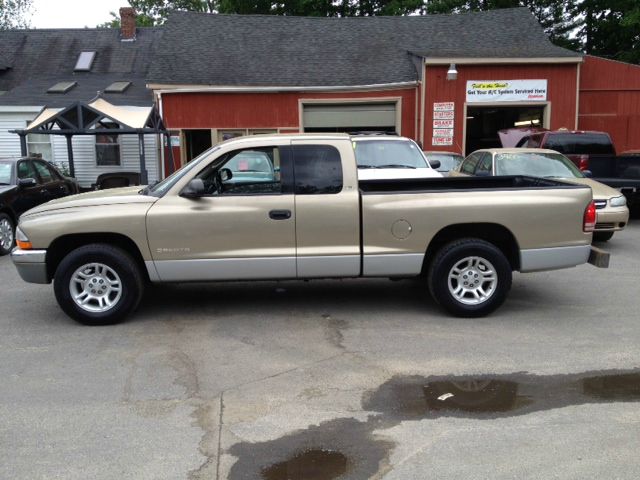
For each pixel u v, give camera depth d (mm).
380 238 5824
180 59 19672
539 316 6078
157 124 17516
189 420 3877
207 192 5816
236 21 21719
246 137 5926
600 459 3357
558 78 18031
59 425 3818
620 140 19594
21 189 10539
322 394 4258
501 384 4398
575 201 5895
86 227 5668
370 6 29703
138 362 4902
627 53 28484
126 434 3693
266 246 5773
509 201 5824
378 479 3180
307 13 29422
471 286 5984
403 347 5191
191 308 6469
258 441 3600
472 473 3225
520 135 15945
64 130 16016
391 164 9773
